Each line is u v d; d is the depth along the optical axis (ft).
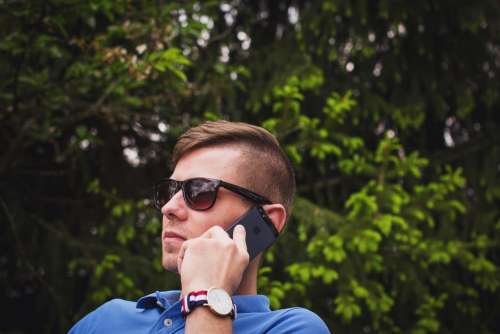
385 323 14.61
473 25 14.65
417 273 14.49
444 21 15.06
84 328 6.25
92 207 15.51
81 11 11.93
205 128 5.90
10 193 14.65
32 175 16.20
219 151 5.77
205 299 5.17
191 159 5.82
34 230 14.98
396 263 14.19
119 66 11.82
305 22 14.75
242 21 16.10
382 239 14.14
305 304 13.78
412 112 15.26
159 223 13.48
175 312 5.65
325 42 14.78
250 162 5.76
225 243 5.37
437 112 15.60
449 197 15.21
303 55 14.60
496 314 16.06
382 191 13.19
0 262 16.08
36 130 13.28
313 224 13.39
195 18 13.43
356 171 14.52
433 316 13.83
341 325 14.38
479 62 15.85
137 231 14.26
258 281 12.32
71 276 14.99
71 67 12.10
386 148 13.55
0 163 13.65
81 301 15.65
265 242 5.65
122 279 13.15
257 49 15.66
